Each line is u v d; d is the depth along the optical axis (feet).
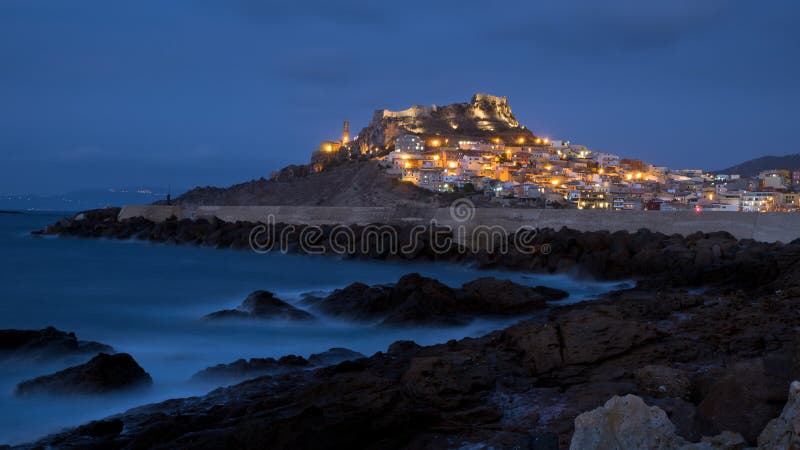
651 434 21.33
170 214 290.76
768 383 25.62
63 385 42.80
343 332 69.15
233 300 102.53
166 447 28.37
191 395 45.32
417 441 29.78
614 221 159.02
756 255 98.73
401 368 41.83
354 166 621.31
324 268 155.63
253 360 50.11
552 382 39.19
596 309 51.52
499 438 29.12
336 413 30.09
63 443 32.48
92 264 161.17
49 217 611.47
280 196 597.93
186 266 158.81
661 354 42.34
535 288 94.22
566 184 552.82
